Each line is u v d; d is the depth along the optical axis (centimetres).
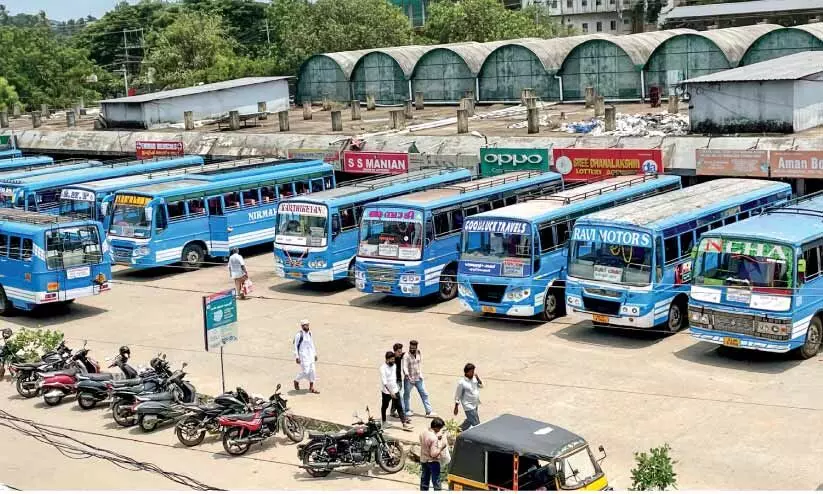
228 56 7981
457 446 1457
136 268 3603
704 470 1672
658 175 3203
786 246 2139
